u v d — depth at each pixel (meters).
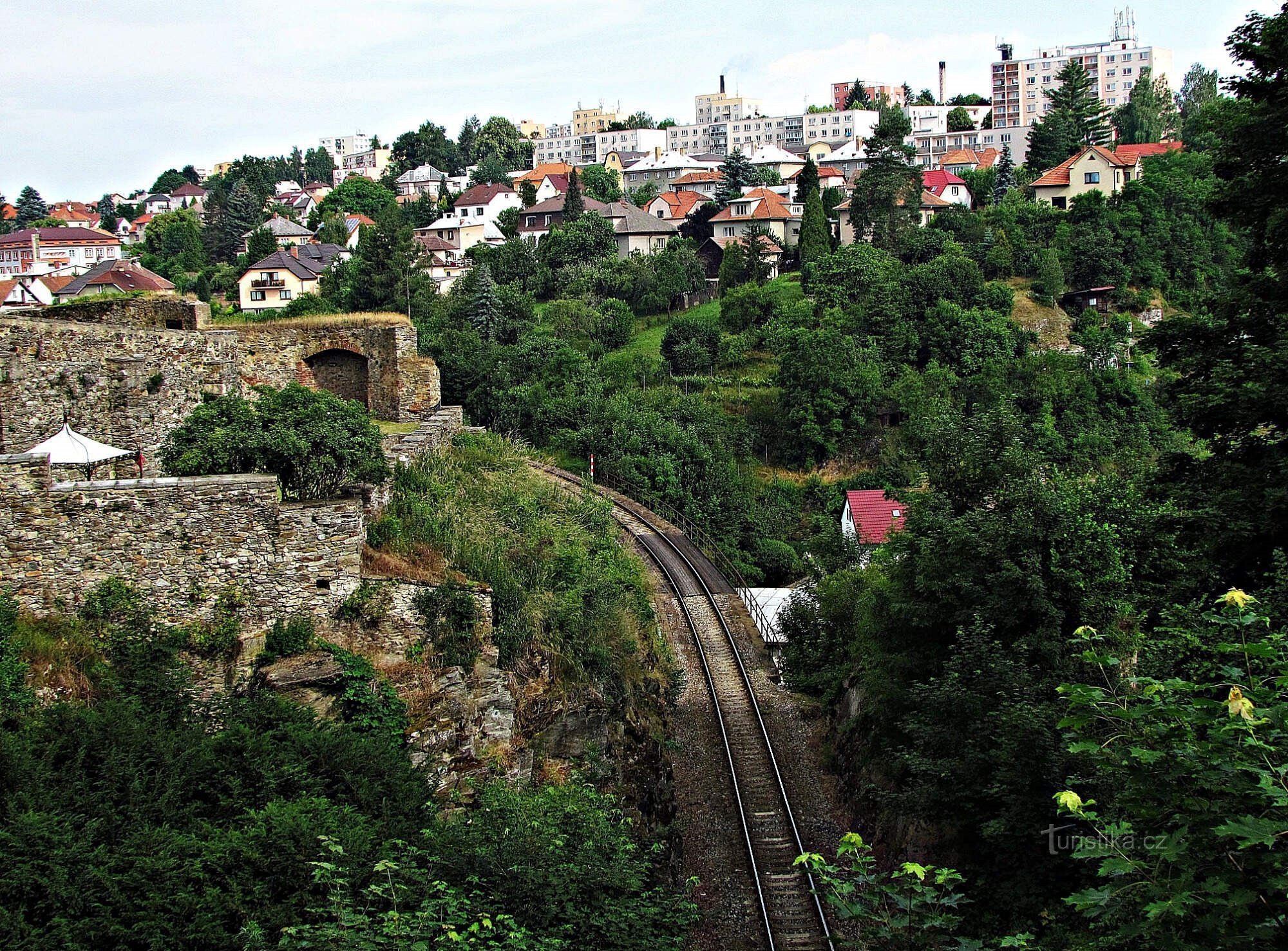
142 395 21.64
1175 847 8.10
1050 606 18.00
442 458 26.67
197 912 10.98
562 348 64.00
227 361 24.77
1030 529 18.64
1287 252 18.06
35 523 14.95
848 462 64.56
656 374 70.75
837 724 25.12
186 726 13.94
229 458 17.16
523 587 20.92
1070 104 124.94
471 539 21.06
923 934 11.12
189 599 15.61
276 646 15.77
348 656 15.87
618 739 21.16
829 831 21.42
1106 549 18.69
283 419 18.03
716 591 35.22
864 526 49.00
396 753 14.84
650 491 50.69
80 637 14.77
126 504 15.34
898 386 67.25
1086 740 9.77
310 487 17.70
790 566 51.84
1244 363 17.36
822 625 30.50
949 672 17.30
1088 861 14.34
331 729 14.30
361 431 18.50
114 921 10.70
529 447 52.50
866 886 15.43
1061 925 13.54
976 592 18.70
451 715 16.62
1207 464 18.36
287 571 16.02
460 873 12.85
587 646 21.50
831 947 17.09
